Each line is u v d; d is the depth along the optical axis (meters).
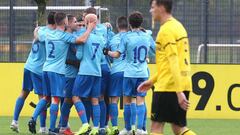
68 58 26.30
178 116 18.28
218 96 34.94
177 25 18.03
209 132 29.12
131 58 26.81
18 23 36.34
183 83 18.08
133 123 27.27
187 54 18.17
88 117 27.59
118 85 27.55
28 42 36.22
